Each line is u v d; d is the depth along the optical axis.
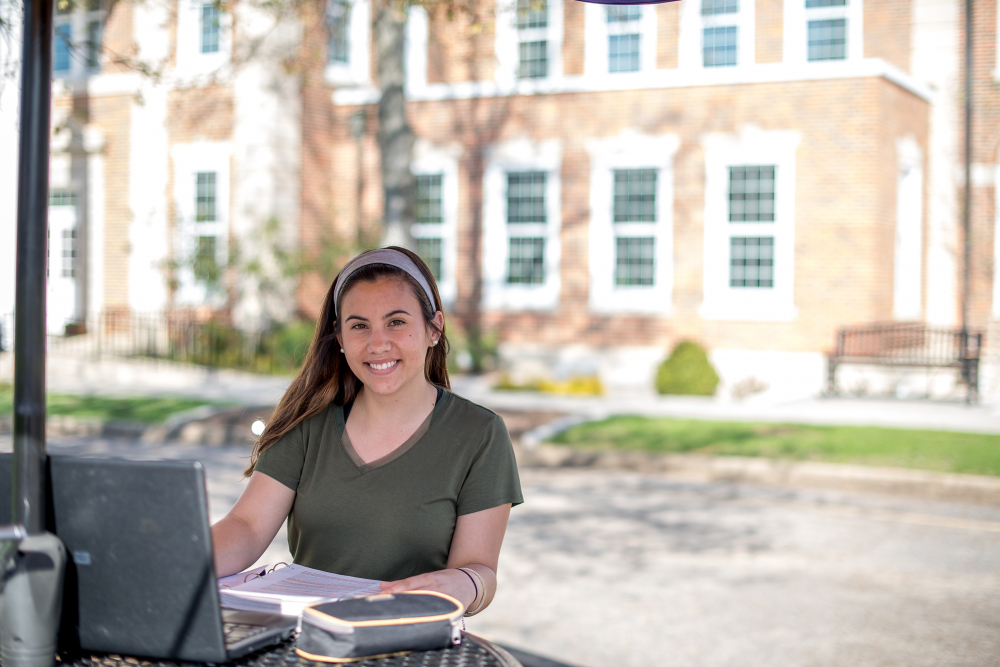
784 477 9.38
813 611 5.44
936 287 17.81
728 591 5.84
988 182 17.42
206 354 17.08
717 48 17.02
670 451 10.12
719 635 5.04
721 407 13.43
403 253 2.51
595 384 15.45
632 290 17.06
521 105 17.64
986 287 17.42
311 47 11.49
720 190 16.47
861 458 9.59
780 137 16.08
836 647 4.86
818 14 16.72
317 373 2.53
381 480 2.40
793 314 15.99
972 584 5.99
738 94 16.33
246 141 17.75
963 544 7.03
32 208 1.81
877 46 17.42
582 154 17.27
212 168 18.16
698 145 16.58
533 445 10.48
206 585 1.74
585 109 17.22
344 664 1.84
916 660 4.67
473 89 17.81
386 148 14.00
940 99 17.72
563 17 17.59
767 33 16.73
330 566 2.42
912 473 8.92
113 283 19.08
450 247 18.22
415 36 18.58
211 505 7.83
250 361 16.67
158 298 18.62
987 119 17.41
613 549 6.85
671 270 16.75
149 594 1.77
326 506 2.42
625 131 17.00
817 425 11.56
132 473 1.75
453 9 7.27
